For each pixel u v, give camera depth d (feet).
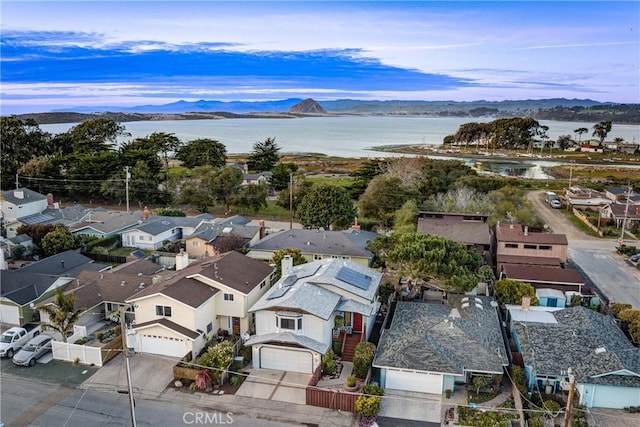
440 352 104.99
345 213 214.90
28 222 215.51
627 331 127.75
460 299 134.10
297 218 247.70
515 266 161.68
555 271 156.66
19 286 136.15
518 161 547.90
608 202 279.49
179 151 393.70
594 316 120.16
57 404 97.66
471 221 199.41
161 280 135.44
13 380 106.01
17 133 353.31
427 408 97.71
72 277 149.79
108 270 159.94
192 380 105.19
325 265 134.31
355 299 121.49
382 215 234.38
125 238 206.28
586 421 92.84
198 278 125.80
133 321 128.67
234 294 123.75
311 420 94.02
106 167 298.56
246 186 285.23
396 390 104.06
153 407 97.14
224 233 192.24
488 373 102.73
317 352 107.65
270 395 102.01
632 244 219.00
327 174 423.23
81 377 107.65
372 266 172.96
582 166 501.15
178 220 224.94
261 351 111.65
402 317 122.42
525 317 124.36
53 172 306.14
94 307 130.52
